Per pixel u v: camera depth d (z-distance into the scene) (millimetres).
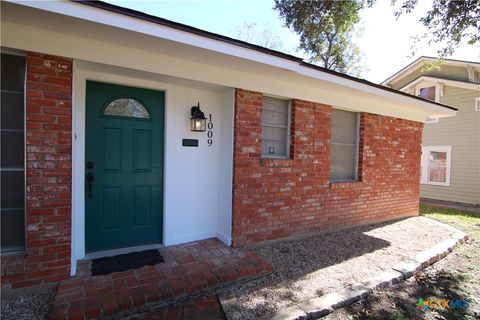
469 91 10719
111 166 3594
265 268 3375
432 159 12000
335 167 5629
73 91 2854
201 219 4246
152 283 2854
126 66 3080
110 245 3658
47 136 2701
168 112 3844
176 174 3973
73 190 2979
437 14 6320
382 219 6371
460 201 10992
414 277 3664
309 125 4840
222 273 3127
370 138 5922
